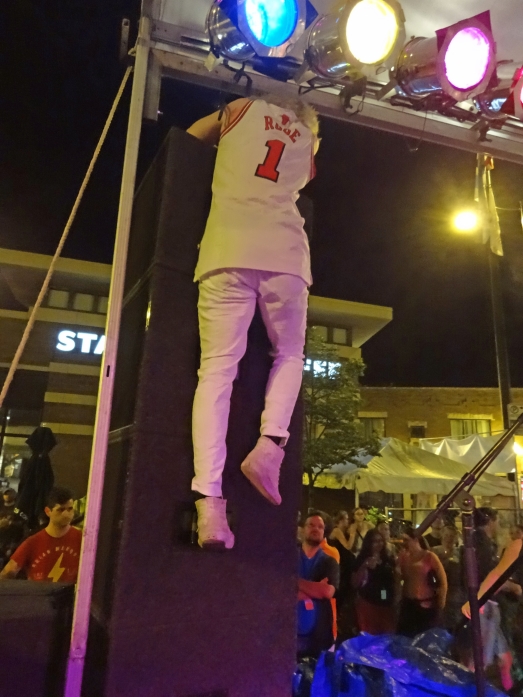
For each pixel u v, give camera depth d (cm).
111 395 193
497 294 992
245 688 192
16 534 554
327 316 2012
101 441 188
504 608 351
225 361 201
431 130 307
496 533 544
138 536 182
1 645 171
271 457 198
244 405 216
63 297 1920
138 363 200
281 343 217
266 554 207
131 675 171
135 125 230
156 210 218
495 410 2219
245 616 197
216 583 193
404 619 461
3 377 1848
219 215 211
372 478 1148
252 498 209
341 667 226
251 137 219
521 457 1345
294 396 212
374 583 468
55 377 1825
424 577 469
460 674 225
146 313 204
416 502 1605
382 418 2291
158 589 182
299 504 220
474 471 230
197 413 196
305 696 248
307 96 283
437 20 279
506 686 330
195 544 191
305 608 383
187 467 198
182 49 261
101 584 191
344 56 238
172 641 180
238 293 205
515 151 326
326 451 1446
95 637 183
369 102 294
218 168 221
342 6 234
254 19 224
